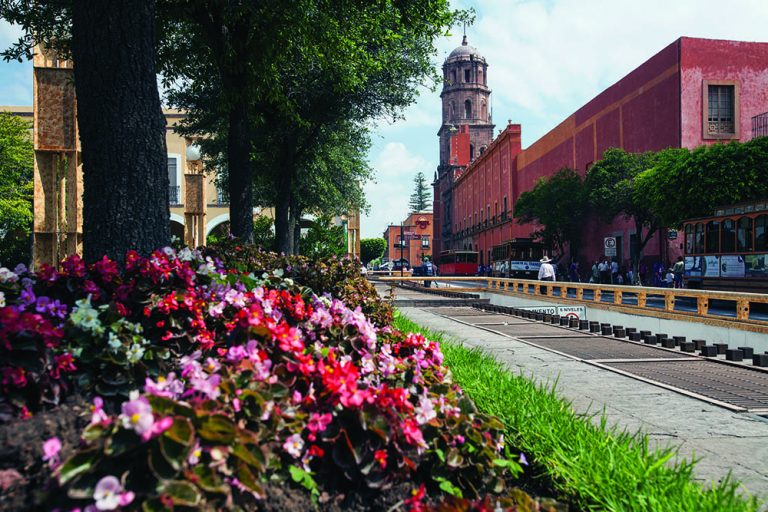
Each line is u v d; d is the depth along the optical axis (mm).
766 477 3377
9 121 29078
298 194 19891
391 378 3260
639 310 13336
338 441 2426
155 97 4691
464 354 6742
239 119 10398
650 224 30812
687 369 7188
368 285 7129
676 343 9516
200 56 10969
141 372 2686
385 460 2393
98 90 4445
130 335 2891
